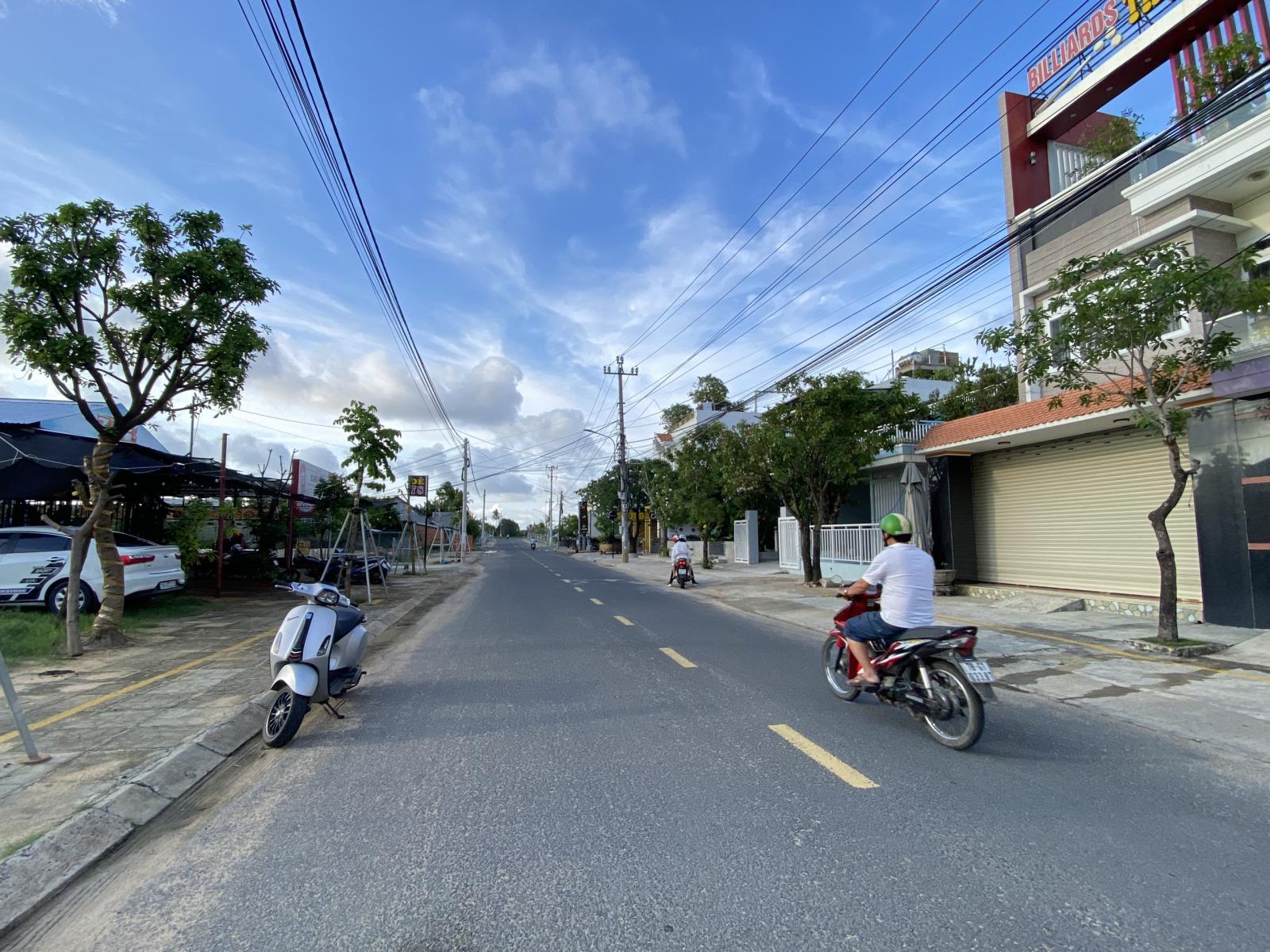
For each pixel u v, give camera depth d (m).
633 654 9.51
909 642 5.62
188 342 9.51
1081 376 9.50
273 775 5.11
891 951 2.87
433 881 3.53
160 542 17.59
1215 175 12.34
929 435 17.48
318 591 6.34
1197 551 11.09
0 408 19.50
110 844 3.99
